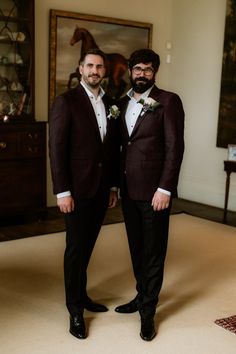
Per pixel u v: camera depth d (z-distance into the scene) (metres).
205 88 6.04
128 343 2.57
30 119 4.89
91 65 2.51
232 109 5.66
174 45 6.38
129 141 2.60
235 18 5.50
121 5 5.88
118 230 4.72
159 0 6.22
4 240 4.33
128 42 5.96
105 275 3.55
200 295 3.25
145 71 2.51
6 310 2.93
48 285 3.33
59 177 2.49
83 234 2.59
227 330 2.75
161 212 2.57
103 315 2.89
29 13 4.74
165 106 2.52
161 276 2.65
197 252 4.15
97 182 2.59
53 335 2.64
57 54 5.38
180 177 6.46
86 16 5.52
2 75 4.84
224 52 5.67
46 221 5.00
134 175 2.58
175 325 2.79
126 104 2.64
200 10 5.98
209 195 6.08
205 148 6.11
